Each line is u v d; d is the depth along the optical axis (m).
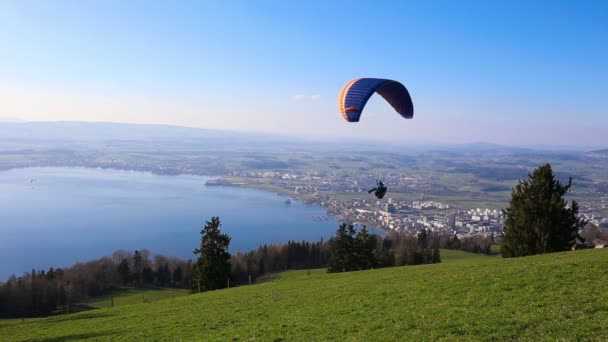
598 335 13.34
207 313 28.69
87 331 28.81
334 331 18.52
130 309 37.69
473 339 14.59
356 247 67.38
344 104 28.19
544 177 42.03
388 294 24.66
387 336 16.42
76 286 79.31
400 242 104.56
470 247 100.06
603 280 19.52
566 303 16.98
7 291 68.94
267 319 23.48
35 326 35.22
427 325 16.86
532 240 41.97
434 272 31.27
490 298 19.41
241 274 90.12
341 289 29.81
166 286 91.31
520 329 14.93
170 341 22.03
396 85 30.20
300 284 38.56
